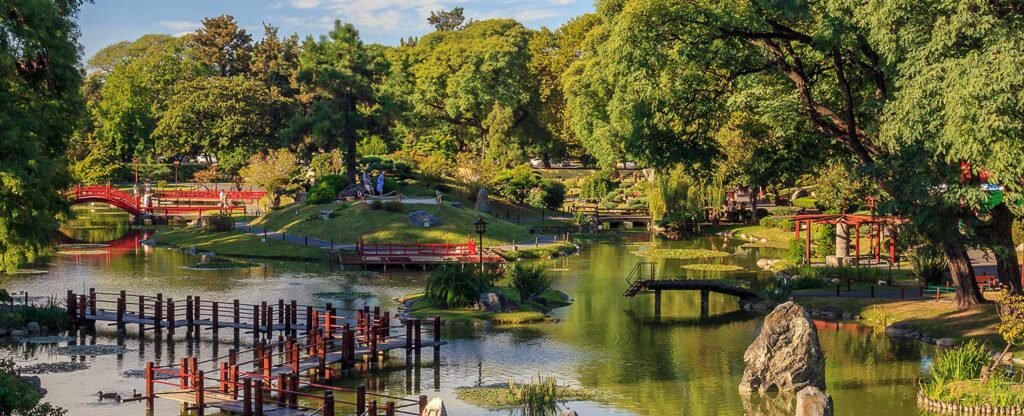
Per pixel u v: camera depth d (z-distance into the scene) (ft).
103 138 500.74
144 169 495.00
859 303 195.42
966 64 132.36
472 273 203.41
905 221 196.85
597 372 147.33
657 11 171.94
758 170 206.49
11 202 160.25
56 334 173.78
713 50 172.76
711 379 143.23
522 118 510.99
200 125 483.51
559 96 496.64
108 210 463.01
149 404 126.72
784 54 178.50
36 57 161.27
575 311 200.95
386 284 236.84
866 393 134.21
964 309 176.55
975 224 157.17
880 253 276.41
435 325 164.14
